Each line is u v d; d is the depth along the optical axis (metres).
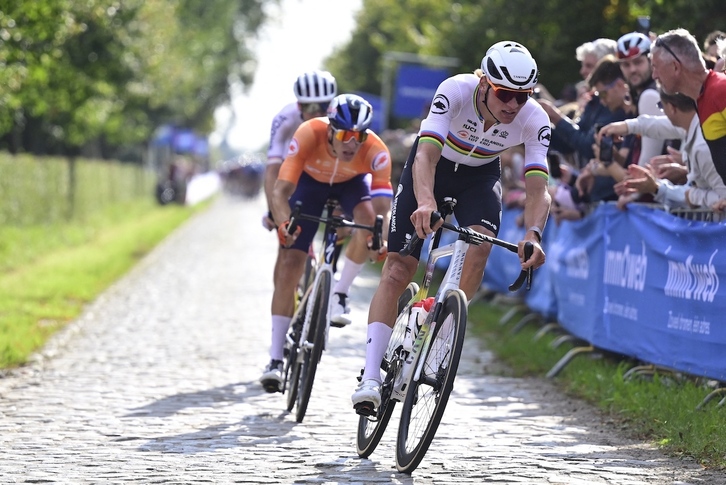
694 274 18.73
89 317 31.97
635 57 22.50
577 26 41.69
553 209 26.77
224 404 19.39
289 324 19.47
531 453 15.38
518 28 46.28
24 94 55.00
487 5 48.91
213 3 140.12
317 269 19.55
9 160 57.06
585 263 24.77
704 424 16.17
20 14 46.34
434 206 13.34
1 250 48.53
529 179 14.27
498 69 13.33
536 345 26.31
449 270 14.23
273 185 21.52
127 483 13.50
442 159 14.77
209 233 76.56
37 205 63.84
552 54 42.25
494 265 36.12
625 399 19.03
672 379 20.02
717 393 17.73
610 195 24.70
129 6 71.69
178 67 102.50
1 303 32.88
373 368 14.47
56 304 33.97
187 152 185.38
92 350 25.91
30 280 39.62
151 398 19.94
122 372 22.86
